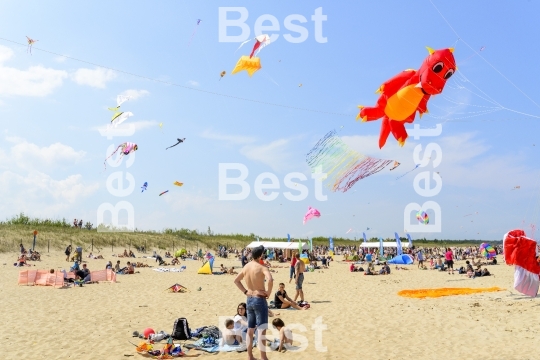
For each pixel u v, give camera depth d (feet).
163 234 184.85
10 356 22.27
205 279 69.46
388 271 83.56
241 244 213.66
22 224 137.39
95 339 26.07
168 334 26.68
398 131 26.94
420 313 35.60
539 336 26.66
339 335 27.71
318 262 125.39
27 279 54.60
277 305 38.83
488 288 52.21
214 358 22.44
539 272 42.06
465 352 23.39
